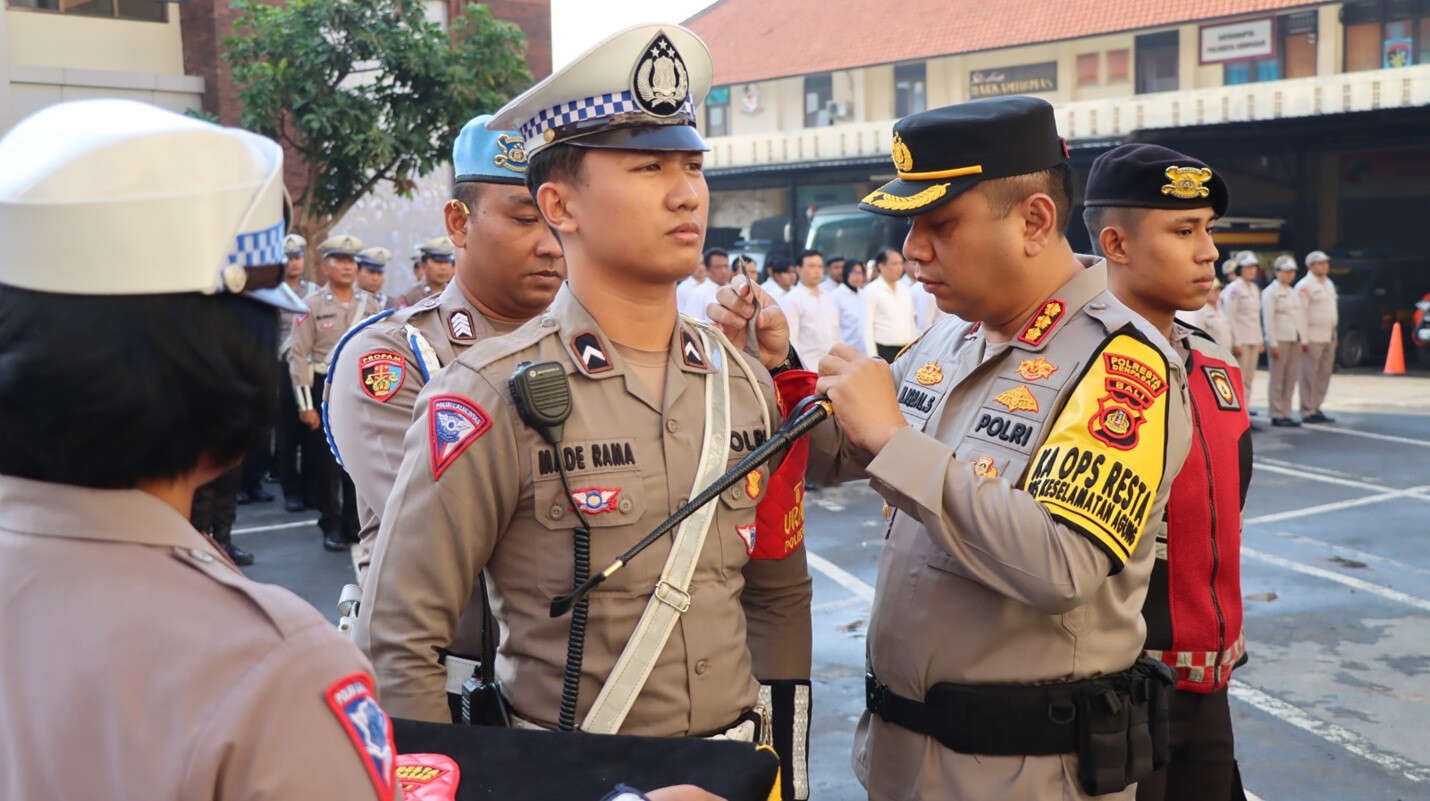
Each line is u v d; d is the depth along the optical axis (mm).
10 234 892
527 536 1647
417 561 1615
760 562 1936
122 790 846
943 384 2121
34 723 879
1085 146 22109
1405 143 22047
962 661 1893
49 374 887
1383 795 3725
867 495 8820
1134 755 1882
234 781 846
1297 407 13727
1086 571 1688
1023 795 1854
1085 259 2066
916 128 1910
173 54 12391
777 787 1360
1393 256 19078
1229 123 21234
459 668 2041
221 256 925
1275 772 3895
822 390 1790
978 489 1710
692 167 1698
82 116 931
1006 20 25281
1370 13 21250
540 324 1722
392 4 10555
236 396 948
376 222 12992
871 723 2090
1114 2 24141
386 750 933
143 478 940
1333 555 6730
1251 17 22375
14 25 11352
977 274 1925
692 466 1680
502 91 11312
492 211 2361
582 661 1602
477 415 1608
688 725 1634
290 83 10383
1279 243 19625
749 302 2045
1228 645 2541
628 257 1656
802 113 27641
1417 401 14148
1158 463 1785
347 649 932
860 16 27562
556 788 1274
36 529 922
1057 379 1875
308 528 7887
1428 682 4688
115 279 893
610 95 1620
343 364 2344
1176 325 2762
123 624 880
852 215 20203
